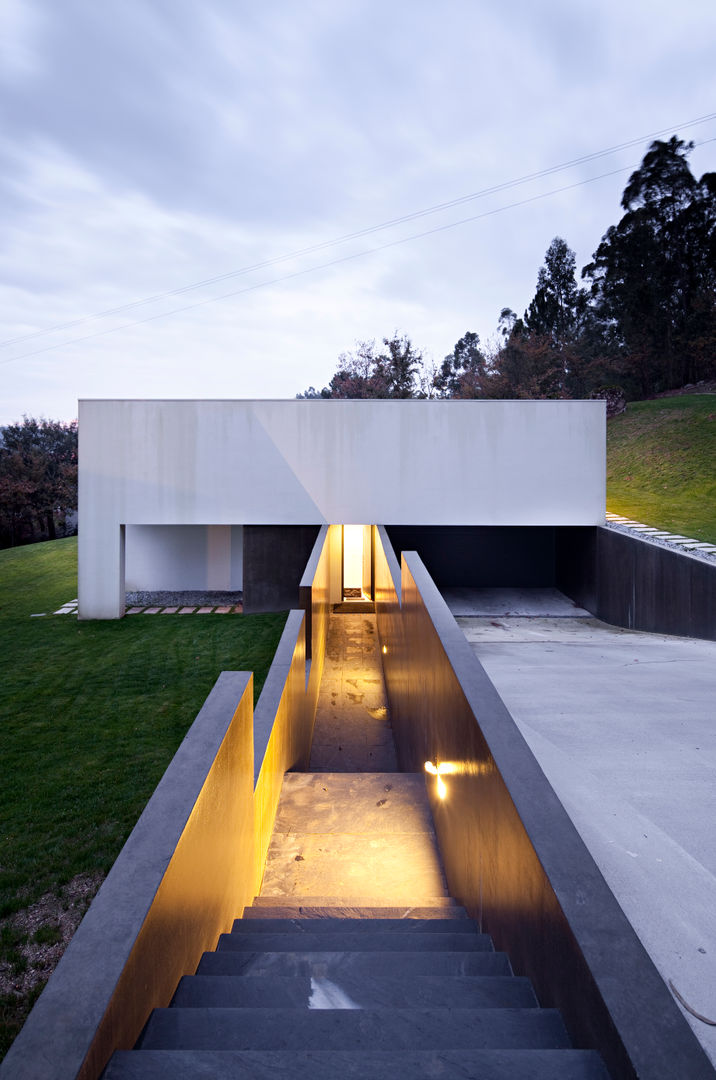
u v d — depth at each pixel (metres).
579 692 5.33
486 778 2.31
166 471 12.98
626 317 39.00
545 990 1.51
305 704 7.01
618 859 2.39
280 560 13.74
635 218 38.31
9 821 5.27
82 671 9.84
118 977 1.22
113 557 13.11
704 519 14.44
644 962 1.19
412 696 5.63
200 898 2.03
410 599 5.86
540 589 16.61
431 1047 1.32
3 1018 3.16
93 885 4.35
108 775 6.19
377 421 12.95
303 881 3.52
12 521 32.94
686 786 3.10
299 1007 1.64
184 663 10.20
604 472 13.05
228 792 2.56
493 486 13.00
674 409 25.92
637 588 11.84
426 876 3.50
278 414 12.97
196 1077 1.10
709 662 7.07
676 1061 0.97
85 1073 1.02
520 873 1.79
